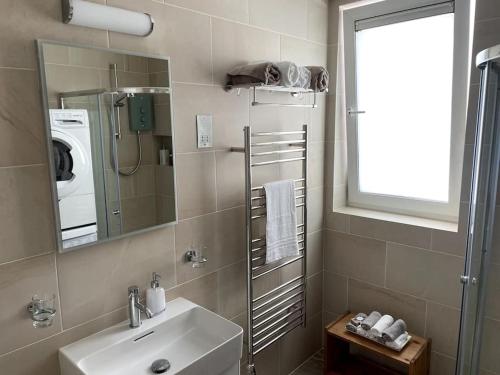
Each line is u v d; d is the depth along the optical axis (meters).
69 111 1.28
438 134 2.22
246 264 1.95
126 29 1.37
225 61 1.78
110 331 1.46
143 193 1.52
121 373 1.39
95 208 1.38
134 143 1.47
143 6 1.44
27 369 1.28
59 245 1.29
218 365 1.42
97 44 1.33
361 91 2.44
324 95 2.45
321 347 2.74
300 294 2.39
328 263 2.61
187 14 1.59
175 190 1.63
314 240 2.52
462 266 2.05
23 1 1.16
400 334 2.09
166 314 1.57
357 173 2.57
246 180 1.82
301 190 2.32
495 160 1.49
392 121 2.36
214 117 1.77
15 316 1.24
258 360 2.22
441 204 2.26
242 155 1.93
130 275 1.53
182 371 1.28
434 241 2.12
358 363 2.41
